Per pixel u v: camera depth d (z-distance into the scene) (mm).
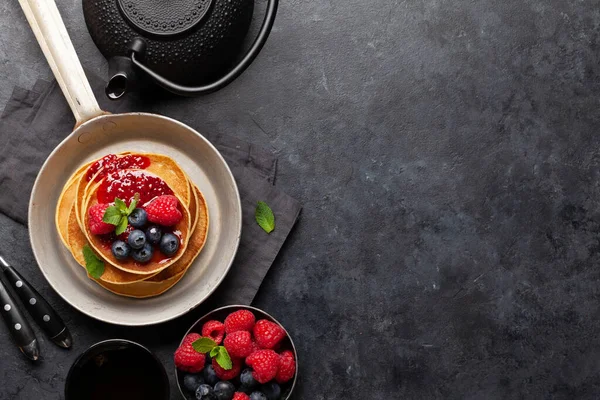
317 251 1268
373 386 1260
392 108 1286
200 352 1166
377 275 1271
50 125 1237
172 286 1221
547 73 1300
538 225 1289
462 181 1287
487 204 1287
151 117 1218
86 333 1232
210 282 1230
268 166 1264
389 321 1268
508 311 1278
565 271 1286
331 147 1277
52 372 1229
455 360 1269
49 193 1210
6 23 1248
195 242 1209
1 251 1231
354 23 1287
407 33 1291
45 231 1207
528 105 1296
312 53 1281
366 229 1274
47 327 1211
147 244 1169
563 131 1297
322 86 1280
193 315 1242
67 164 1219
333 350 1259
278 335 1182
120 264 1177
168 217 1154
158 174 1205
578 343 1278
